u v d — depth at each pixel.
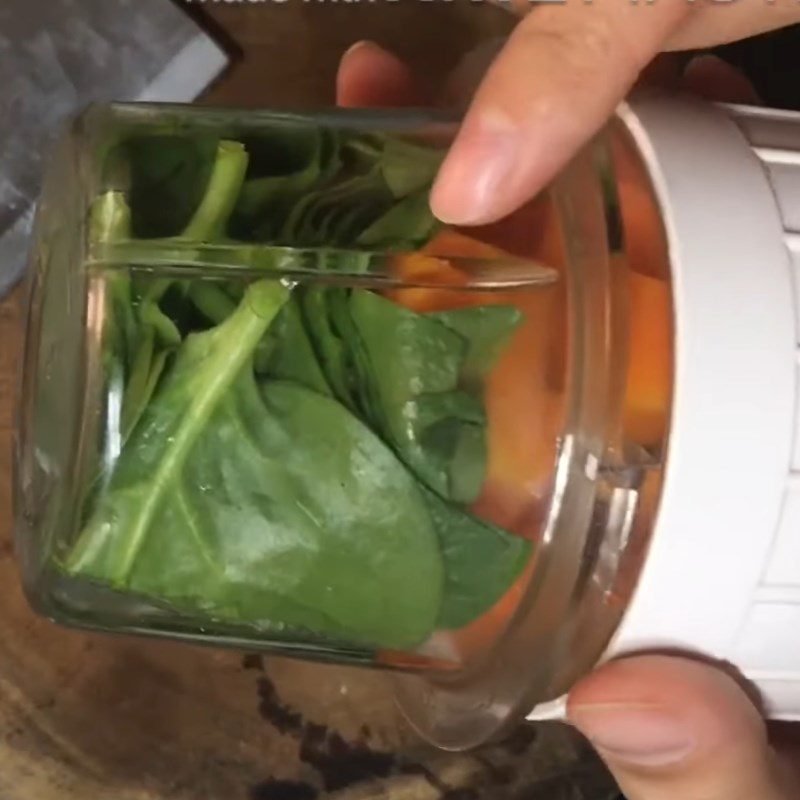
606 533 0.26
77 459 0.26
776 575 0.26
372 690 0.35
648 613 0.26
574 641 0.27
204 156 0.28
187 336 0.26
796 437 0.26
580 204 0.27
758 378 0.25
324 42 0.37
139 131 0.29
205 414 0.26
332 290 0.26
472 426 0.26
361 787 0.35
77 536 0.26
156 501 0.26
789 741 0.30
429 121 0.30
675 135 0.27
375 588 0.26
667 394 0.26
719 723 0.27
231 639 0.29
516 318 0.26
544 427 0.26
